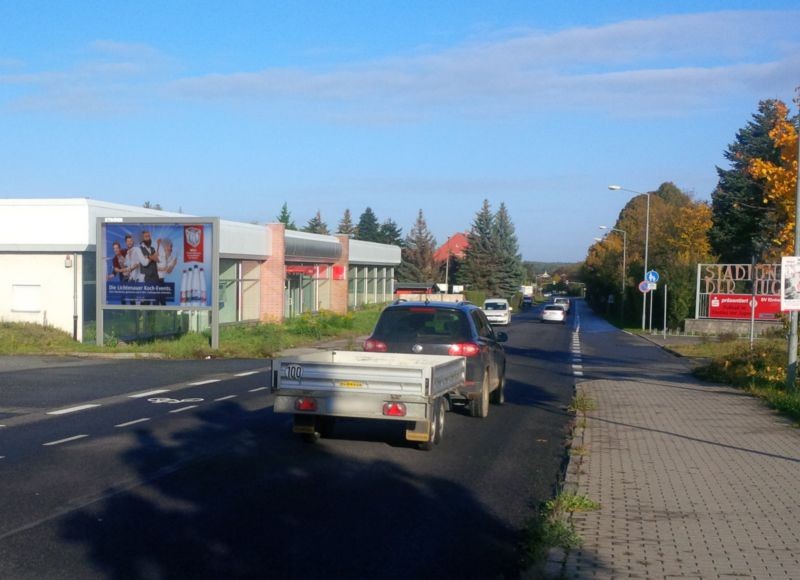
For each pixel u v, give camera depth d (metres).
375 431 12.66
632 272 66.44
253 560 6.63
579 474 9.81
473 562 6.73
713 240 68.75
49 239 28.64
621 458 10.80
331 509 8.21
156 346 27.14
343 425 13.12
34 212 28.72
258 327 34.69
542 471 10.20
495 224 107.31
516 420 14.26
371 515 8.03
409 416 10.68
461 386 12.94
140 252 27.42
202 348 26.92
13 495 8.53
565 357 30.20
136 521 7.65
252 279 40.56
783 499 8.64
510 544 7.22
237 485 9.10
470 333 13.63
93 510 8.00
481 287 99.69
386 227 123.88
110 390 17.44
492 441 12.17
